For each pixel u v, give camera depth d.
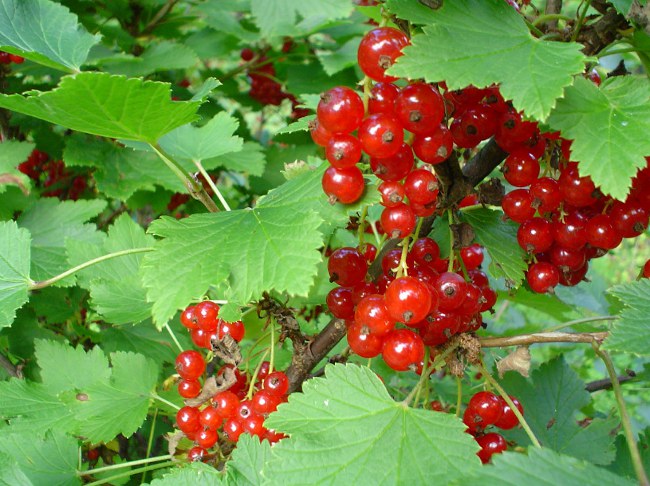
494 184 0.18
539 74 0.13
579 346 0.39
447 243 0.19
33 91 0.14
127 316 0.23
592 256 0.18
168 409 0.24
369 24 0.42
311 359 0.19
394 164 0.14
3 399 0.23
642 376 0.22
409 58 0.13
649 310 0.15
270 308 0.18
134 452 0.35
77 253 0.25
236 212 0.16
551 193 0.16
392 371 0.28
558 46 0.13
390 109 0.14
